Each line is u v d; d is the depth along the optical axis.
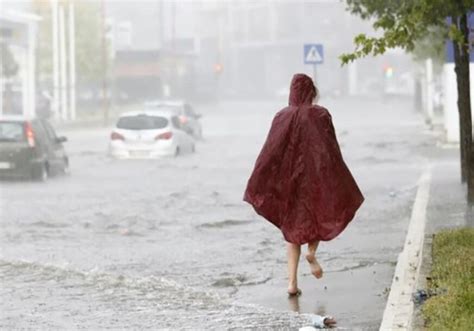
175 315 16.58
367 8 30.06
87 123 105.12
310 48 54.66
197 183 41.50
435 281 16.25
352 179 17.27
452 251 18.69
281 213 17.33
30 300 18.09
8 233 27.38
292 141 17.17
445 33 29.50
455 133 58.62
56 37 108.50
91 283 19.72
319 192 17.09
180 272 20.97
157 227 28.41
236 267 21.47
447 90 58.47
